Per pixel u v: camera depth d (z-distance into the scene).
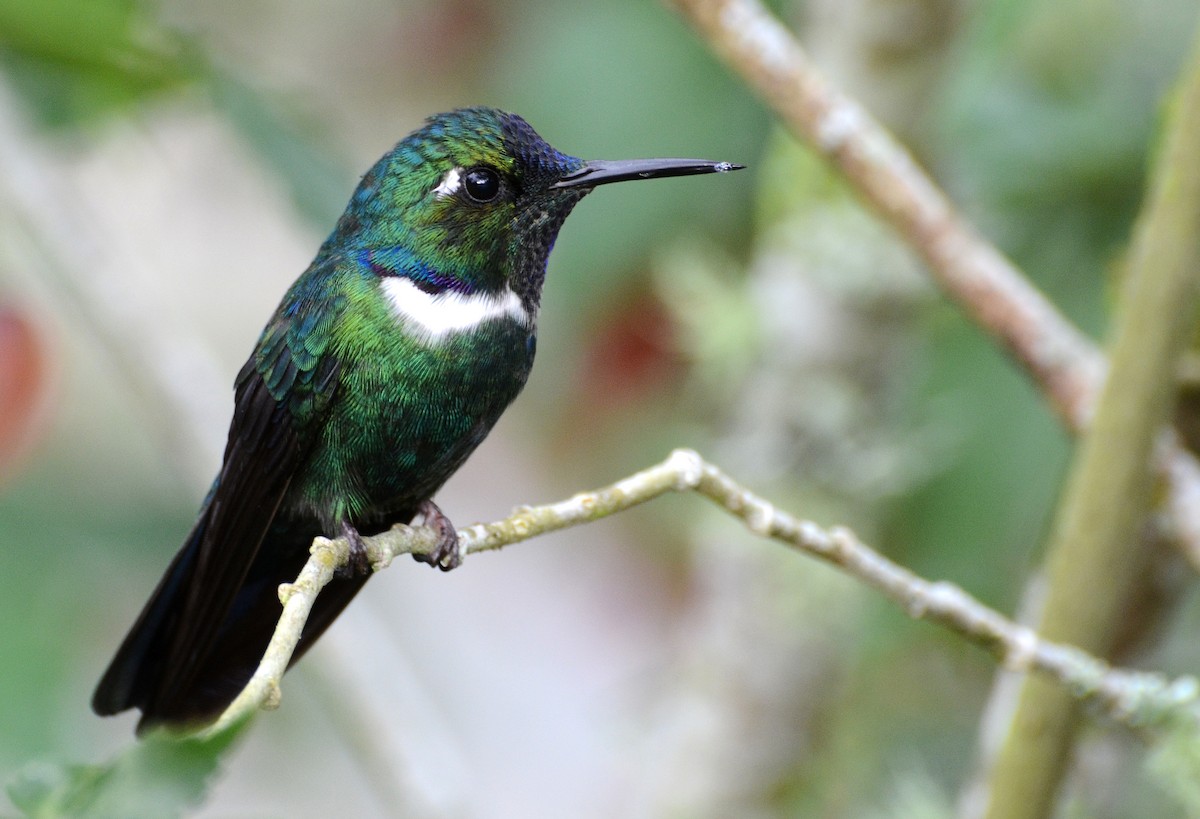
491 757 12.87
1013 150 7.95
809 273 8.59
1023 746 5.53
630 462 9.65
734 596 8.84
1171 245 5.37
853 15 8.23
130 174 10.66
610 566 10.67
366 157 10.27
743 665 8.81
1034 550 7.99
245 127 7.61
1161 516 6.05
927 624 8.61
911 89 8.21
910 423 8.45
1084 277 7.95
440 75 10.02
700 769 8.93
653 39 8.54
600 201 8.57
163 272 13.32
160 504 9.55
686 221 8.62
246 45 10.45
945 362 8.22
